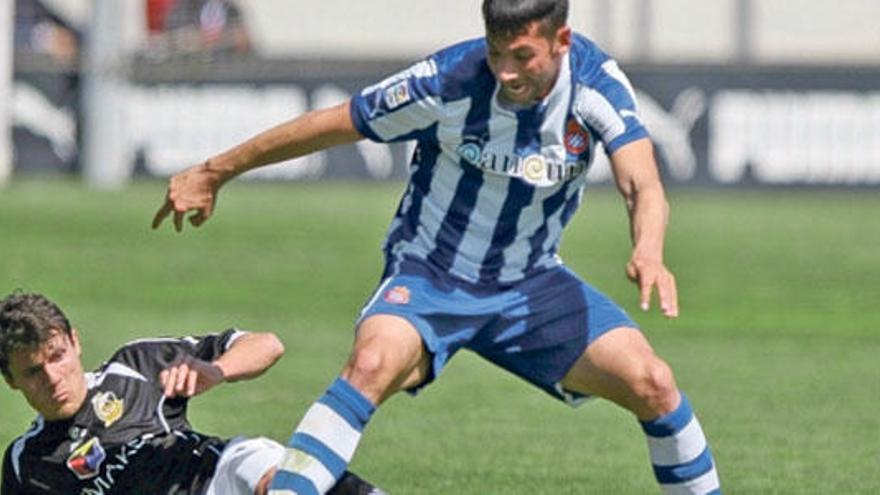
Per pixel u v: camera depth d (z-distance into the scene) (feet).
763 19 301.02
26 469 67.67
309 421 64.64
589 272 164.86
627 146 66.33
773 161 224.33
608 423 103.55
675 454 68.08
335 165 225.15
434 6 302.45
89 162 222.28
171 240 181.47
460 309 67.87
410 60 222.48
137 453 67.26
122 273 161.89
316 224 194.18
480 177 67.56
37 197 208.74
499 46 64.49
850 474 90.58
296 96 223.10
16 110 223.30
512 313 68.33
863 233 196.03
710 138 223.71
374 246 180.34
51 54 228.84
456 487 87.04
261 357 69.10
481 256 68.33
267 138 68.85
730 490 86.94
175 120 223.51
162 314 141.59
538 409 107.65
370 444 96.99
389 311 66.95
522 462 92.89
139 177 224.12
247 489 66.33
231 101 223.51
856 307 151.84
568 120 66.80
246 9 297.94
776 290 159.63
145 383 68.49
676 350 131.23
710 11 298.76
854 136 224.33
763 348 132.36
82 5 274.77
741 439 99.40
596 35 295.28
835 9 301.63
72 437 67.36
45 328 65.62
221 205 207.10
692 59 241.96
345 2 301.63
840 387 116.67
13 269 161.99
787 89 224.12
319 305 148.15
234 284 157.79
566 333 68.33
